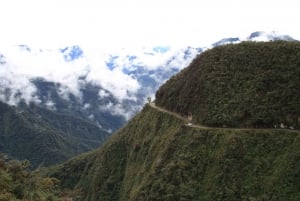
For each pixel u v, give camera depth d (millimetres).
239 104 155375
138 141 196875
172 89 197875
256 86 156750
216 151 147250
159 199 149000
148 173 167875
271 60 162000
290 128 142500
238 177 136125
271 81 155625
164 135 178625
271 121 145625
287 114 144500
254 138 142375
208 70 175875
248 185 132500
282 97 148875
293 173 127125
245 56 170250
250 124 148875
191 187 144375
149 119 199875
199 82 176125
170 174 153000
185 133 163875
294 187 124688
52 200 151375
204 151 150625
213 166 144375
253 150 139750
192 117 170875
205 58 184250
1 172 146000
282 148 135625
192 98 175750
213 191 138125
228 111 156375
